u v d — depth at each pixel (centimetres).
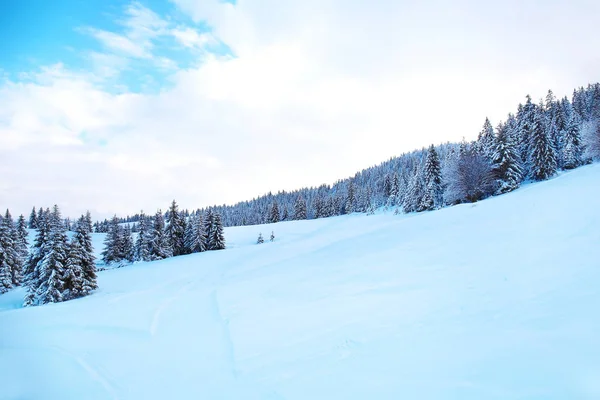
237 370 597
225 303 1177
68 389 604
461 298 698
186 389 560
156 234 4031
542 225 1158
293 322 814
